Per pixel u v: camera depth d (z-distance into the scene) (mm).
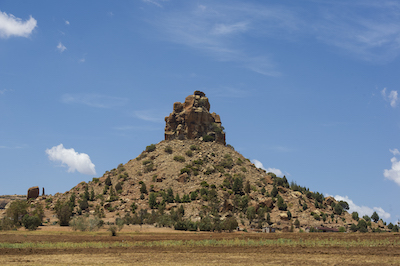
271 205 167125
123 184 190750
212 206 155625
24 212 133125
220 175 191875
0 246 60094
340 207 177375
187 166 197375
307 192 194000
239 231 126688
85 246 61219
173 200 165875
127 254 53500
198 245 61188
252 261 46375
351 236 69062
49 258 50438
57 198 185375
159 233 94562
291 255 50312
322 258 47500
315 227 146875
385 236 67625
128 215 148500
